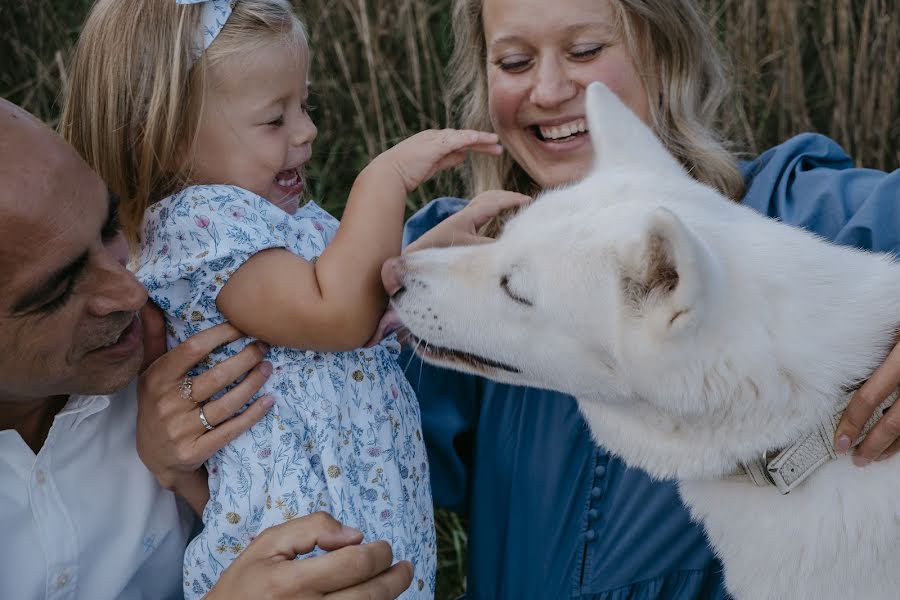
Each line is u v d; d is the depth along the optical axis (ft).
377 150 17.07
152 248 7.70
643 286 7.11
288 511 7.40
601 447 8.61
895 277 7.41
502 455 9.25
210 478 7.67
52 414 7.44
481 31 10.73
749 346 7.00
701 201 7.91
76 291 6.37
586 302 7.54
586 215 7.88
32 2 16.90
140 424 7.43
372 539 7.69
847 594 7.37
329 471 7.48
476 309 8.03
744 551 7.71
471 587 9.40
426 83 17.71
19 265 6.02
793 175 9.43
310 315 7.38
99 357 6.78
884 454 7.15
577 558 8.75
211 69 7.64
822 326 7.11
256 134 7.86
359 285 7.57
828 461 7.25
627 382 7.64
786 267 7.27
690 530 8.54
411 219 10.59
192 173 7.82
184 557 7.71
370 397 8.05
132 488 7.65
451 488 9.69
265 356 7.68
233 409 7.32
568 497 8.85
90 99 7.88
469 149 8.39
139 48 7.61
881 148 15.98
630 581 8.57
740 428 7.30
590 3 9.36
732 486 7.70
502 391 9.37
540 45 9.56
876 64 15.97
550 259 7.69
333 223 8.82
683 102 9.88
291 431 7.57
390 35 17.83
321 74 17.66
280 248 7.60
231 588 6.55
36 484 7.00
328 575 6.34
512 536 9.05
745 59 16.70
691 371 7.13
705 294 6.70
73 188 6.29
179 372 7.30
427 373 9.62
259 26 7.80
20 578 7.00
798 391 7.07
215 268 7.39
